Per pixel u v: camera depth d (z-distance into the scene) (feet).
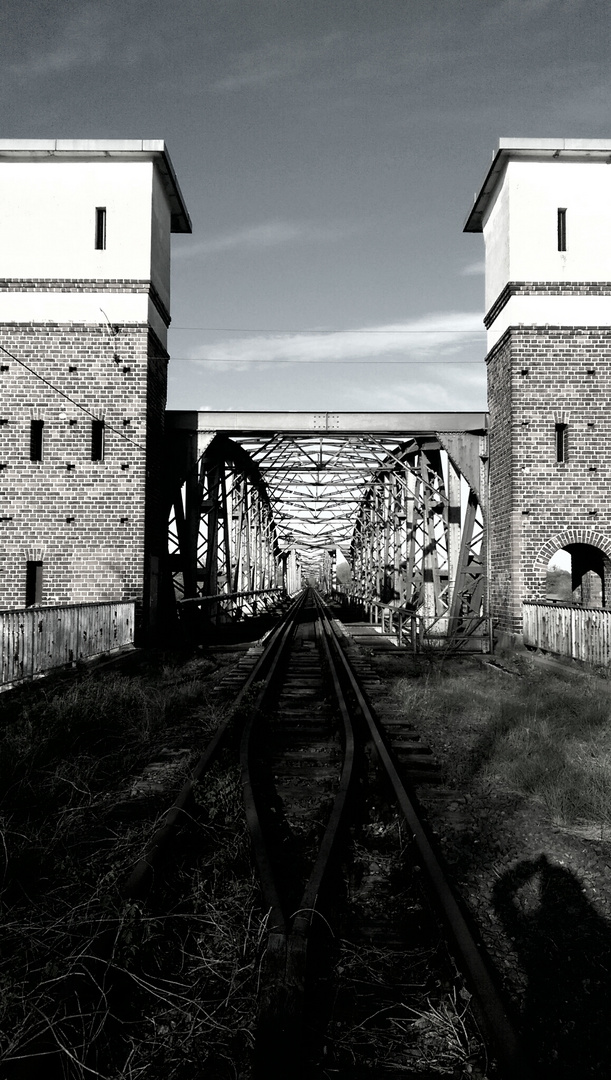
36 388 51.83
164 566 59.47
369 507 127.03
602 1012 10.91
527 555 52.21
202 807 18.33
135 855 15.49
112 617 44.65
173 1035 10.18
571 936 13.12
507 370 53.83
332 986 11.35
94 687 30.91
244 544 109.70
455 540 68.49
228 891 14.53
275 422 61.46
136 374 51.98
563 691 34.47
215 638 73.15
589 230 53.21
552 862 16.19
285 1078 9.07
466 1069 9.58
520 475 52.39
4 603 50.93
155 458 55.57
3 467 51.44
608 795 19.66
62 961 11.03
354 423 61.46
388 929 13.20
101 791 20.53
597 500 52.29
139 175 52.90
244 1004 10.75
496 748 24.95
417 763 23.66
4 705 26.73
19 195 52.80
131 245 52.49
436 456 74.49
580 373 52.65
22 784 19.54
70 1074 9.24
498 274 56.29
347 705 32.60
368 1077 9.45
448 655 53.83
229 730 26.43
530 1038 10.23
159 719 29.04
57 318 52.06
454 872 15.56
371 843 17.44
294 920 12.33
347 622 103.86
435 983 11.40
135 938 11.73
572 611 42.91
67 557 51.42
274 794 20.93
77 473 51.60
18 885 14.33
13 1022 10.03
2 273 52.21
